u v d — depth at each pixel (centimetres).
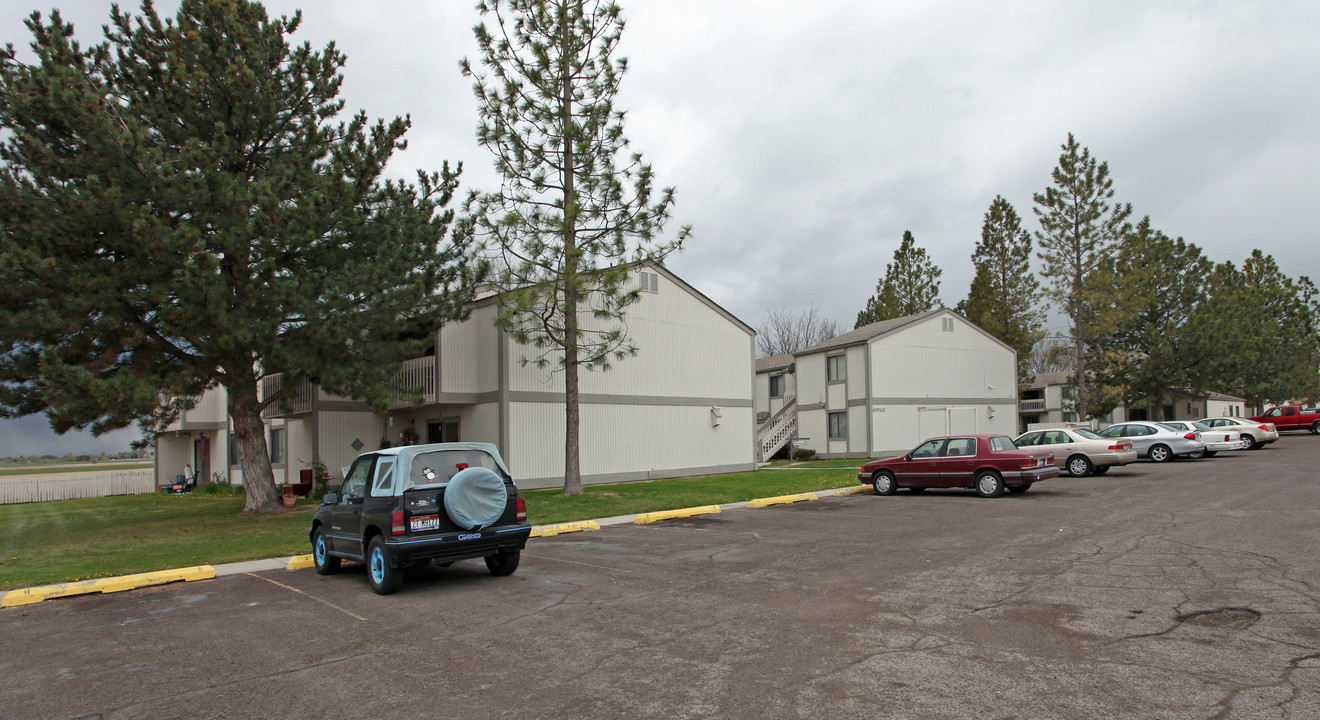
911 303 5388
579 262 1817
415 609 805
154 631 752
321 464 2275
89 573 1062
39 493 3381
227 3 1647
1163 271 4397
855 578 890
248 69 1605
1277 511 1305
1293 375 5412
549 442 2278
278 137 1780
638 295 1919
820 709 475
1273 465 2309
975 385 4081
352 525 965
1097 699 477
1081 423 3709
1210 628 627
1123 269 3972
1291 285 6019
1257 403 5475
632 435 2522
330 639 694
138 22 1661
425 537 880
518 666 590
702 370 2788
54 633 761
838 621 694
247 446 1867
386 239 1680
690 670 564
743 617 721
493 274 1933
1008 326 4822
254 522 1681
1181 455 2806
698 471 2730
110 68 1606
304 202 1566
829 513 1596
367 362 1675
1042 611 701
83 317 1440
